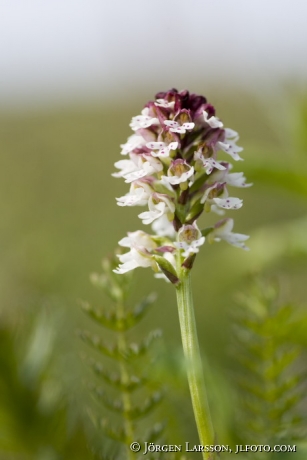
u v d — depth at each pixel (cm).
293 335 38
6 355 35
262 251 55
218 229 35
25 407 35
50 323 37
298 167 49
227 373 40
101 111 130
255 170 49
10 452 36
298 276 64
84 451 35
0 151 118
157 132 35
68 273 66
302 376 37
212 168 35
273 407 37
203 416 33
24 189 104
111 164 112
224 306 57
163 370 37
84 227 91
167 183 35
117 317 36
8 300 55
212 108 35
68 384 39
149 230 90
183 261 34
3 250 83
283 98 53
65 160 114
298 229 54
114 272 35
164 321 62
